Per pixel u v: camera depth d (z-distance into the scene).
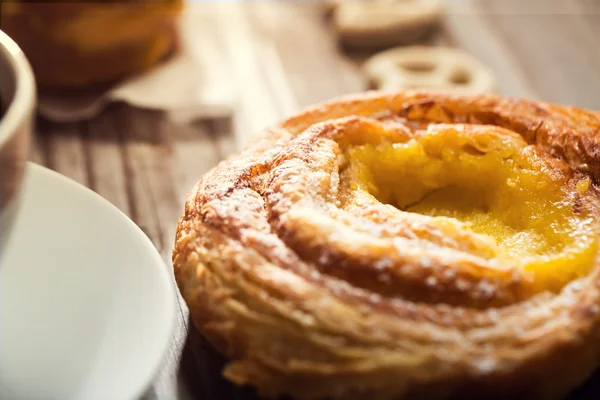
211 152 0.43
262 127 0.44
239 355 0.31
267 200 0.32
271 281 0.30
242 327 0.31
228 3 0.53
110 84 0.45
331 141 0.34
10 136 0.28
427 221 0.31
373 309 0.30
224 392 0.32
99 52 0.43
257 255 0.31
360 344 0.30
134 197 0.40
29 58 0.43
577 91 0.48
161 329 0.30
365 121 0.34
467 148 0.34
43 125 0.43
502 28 0.52
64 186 0.34
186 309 0.34
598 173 0.34
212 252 0.31
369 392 0.30
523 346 0.30
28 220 0.33
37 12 0.42
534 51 0.51
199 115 0.44
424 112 0.35
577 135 0.34
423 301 0.30
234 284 0.31
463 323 0.30
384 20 0.50
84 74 0.44
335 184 0.33
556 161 0.34
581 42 0.51
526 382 0.30
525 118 0.35
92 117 0.44
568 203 0.33
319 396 0.30
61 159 0.42
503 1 0.55
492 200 0.34
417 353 0.30
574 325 0.30
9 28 0.42
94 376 0.30
